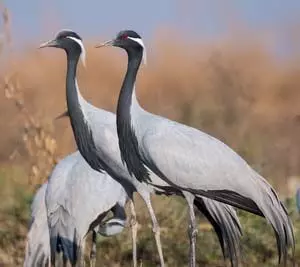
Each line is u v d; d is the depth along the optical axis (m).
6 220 17.06
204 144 14.10
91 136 14.48
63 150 18.73
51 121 17.47
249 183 14.12
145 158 14.05
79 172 14.65
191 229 14.10
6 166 20.52
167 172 13.99
